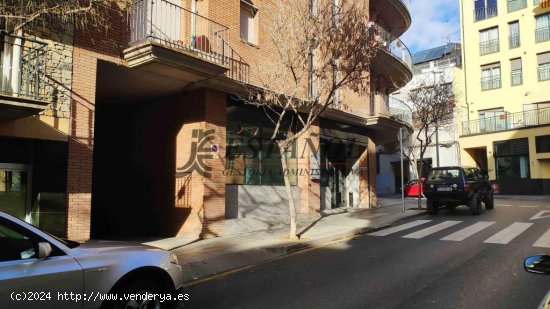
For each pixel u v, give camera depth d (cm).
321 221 1434
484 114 3375
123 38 1012
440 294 599
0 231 389
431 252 897
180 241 1098
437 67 3666
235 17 1279
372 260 836
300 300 588
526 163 3009
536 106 3100
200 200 1157
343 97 1722
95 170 1394
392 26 2342
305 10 1146
